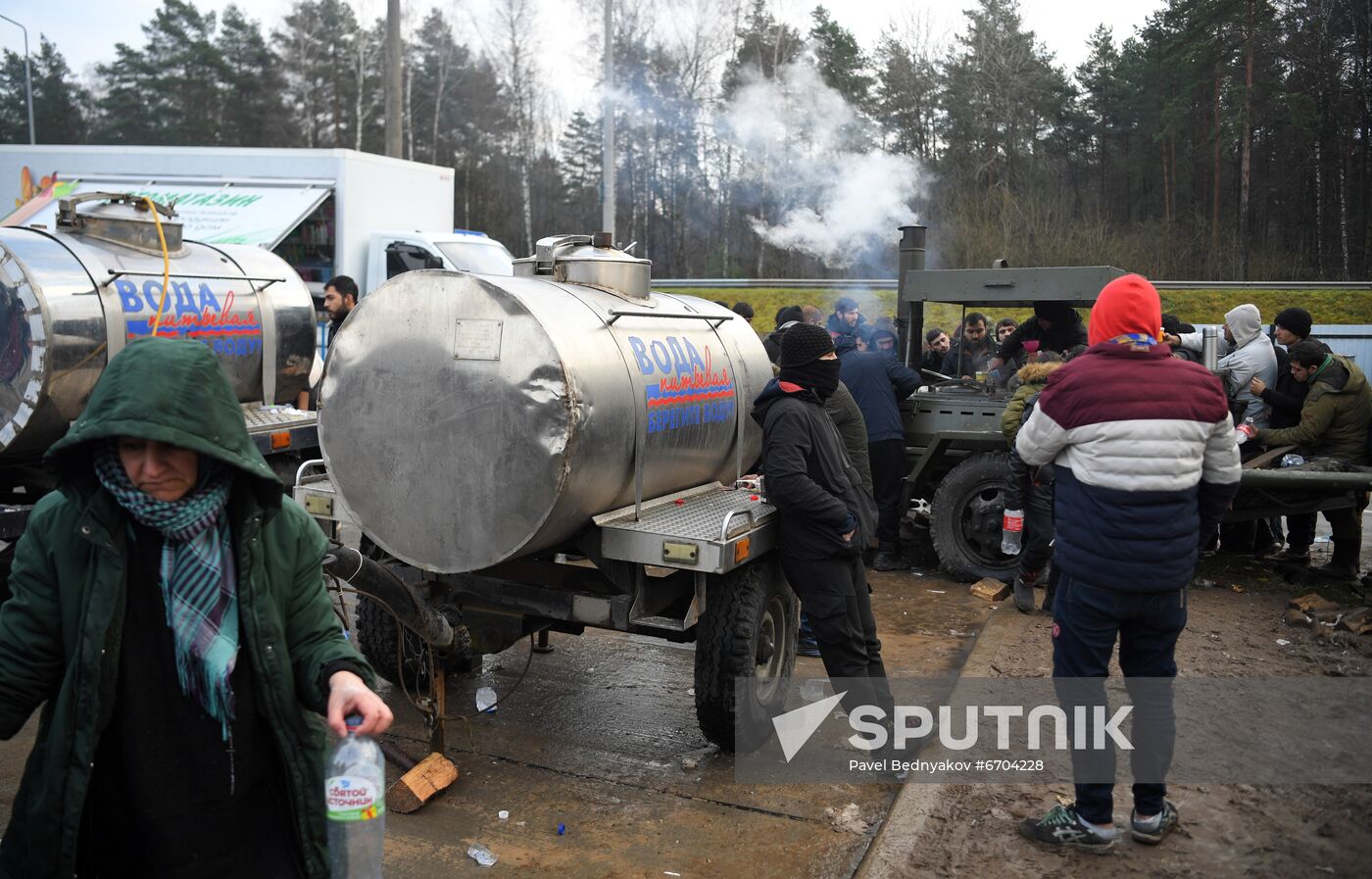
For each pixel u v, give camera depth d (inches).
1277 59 1331.2
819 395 173.2
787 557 170.6
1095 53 1604.3
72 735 78.6
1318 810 146.6
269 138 1866.4
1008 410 252.4
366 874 84.0
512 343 151.4
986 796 155.4
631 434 163.5
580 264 181.3
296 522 89.0
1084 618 135.5
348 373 162.1
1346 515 278.4
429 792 160.1
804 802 163.9
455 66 1817.2
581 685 215.0
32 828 79.3
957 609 273.4
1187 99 1347.2
